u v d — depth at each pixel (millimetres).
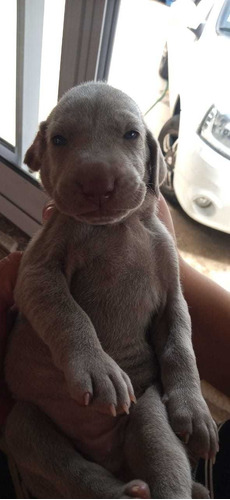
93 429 222
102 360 194
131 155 205
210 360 292
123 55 651
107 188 181
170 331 240
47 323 202
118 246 220
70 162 190
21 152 456
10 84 451
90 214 187
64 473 205
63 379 224
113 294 222
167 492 190
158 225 249
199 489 218
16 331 246
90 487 196
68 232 219
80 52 342
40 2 365
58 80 386
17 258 260
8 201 489
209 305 285
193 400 214
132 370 238
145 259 230
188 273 297
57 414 225
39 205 454
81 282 223
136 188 193
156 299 240
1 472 264
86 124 198
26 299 213
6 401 253
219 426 285
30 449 217
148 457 201
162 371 234
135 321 231
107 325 226
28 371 233
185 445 214
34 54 395
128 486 188
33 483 228
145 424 210
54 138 205
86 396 183
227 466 259
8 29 421
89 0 312
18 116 431
